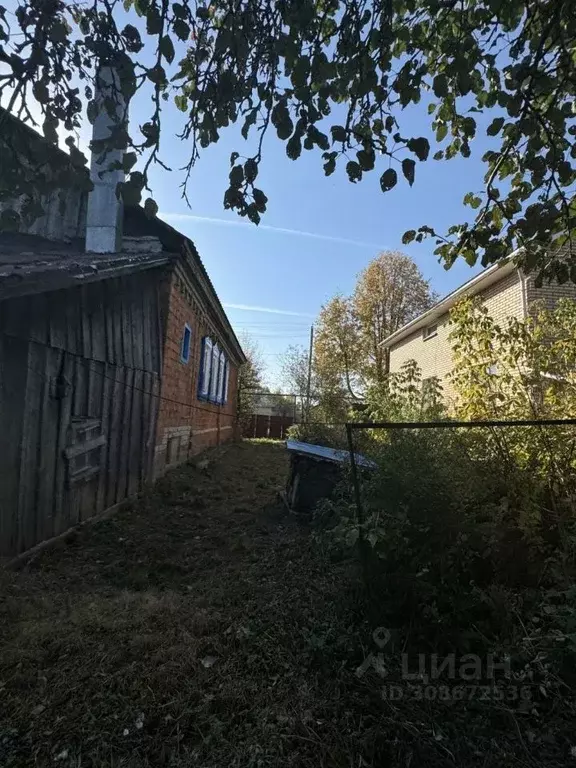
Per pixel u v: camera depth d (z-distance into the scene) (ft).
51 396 14.32
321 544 12.59
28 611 9.87
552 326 14.14
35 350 13.50
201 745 6.34
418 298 90.12
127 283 20.15
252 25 7.86
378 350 88.48
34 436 13.46
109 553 14.47
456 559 9.23
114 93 7.01
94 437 17.33
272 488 25.84
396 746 6.38
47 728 6.56
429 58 9.77
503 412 13.38
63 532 15.16
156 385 23.90
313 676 7.80
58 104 7.07
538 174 8.13
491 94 9.25
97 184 21.21
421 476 9.68
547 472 11.93
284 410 97.71
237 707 7.06
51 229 21.63
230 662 8.13
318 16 8.68
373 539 8.59
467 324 14.75
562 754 6.41
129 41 6.98
